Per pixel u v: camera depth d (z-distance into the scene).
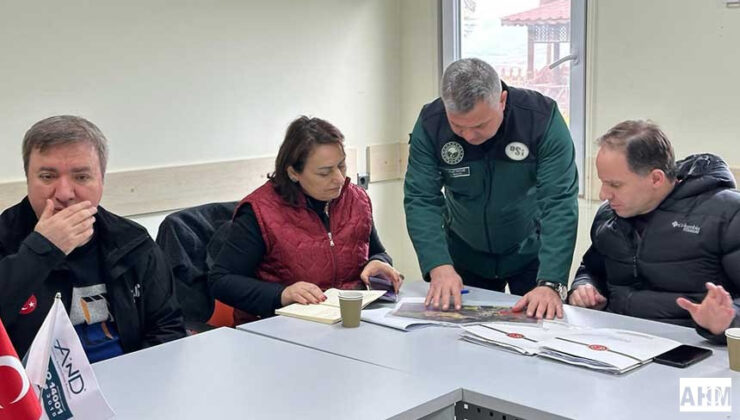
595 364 1.91
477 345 2.13
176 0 3.51
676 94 3.46
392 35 4.44
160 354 2.11
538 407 1.70
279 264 2.69
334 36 4.15
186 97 3.59
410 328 2.28
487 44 4.19
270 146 3.93
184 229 3.08
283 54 3.94
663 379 1.85
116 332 2.28
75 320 2.19
